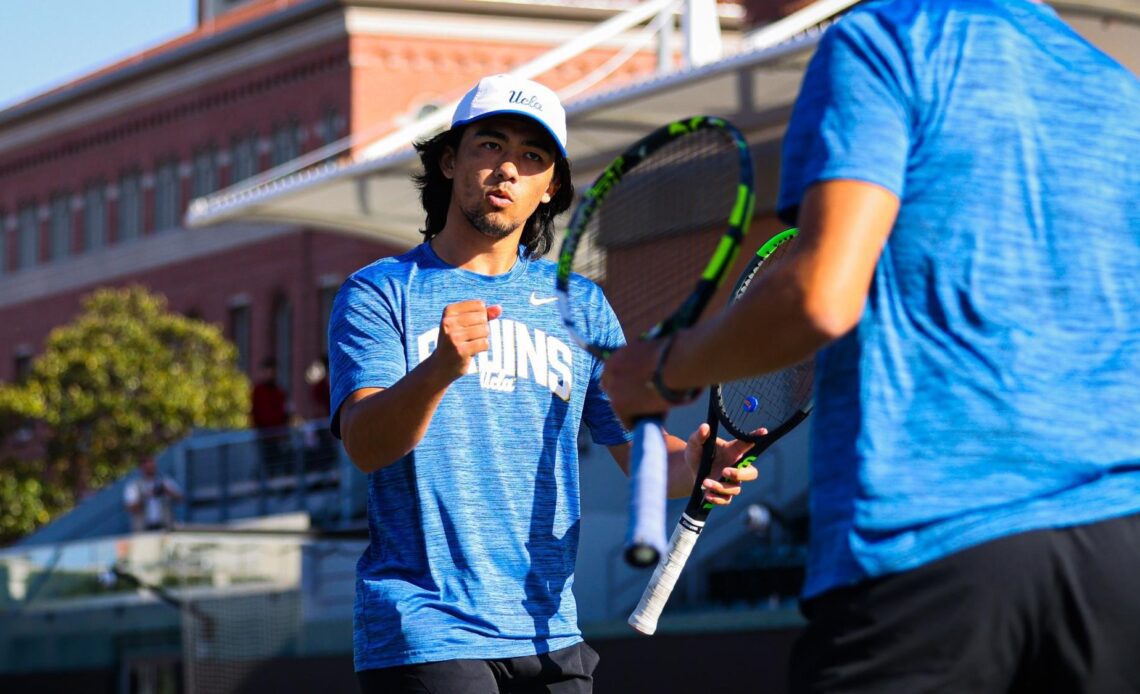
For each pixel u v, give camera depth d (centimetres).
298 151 8419
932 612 513
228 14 10088
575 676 883
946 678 513
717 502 809
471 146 897
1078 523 516
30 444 8019
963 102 535
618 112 3322
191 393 7781
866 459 528
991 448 524
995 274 531
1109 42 2781
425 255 916
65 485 7769
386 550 878
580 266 888
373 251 8088
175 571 3441
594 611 3184
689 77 3094
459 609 855
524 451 881
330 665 3256
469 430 873
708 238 782
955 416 526
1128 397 534
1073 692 521
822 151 520
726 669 2636
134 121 9506
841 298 498
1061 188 541
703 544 3161
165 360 7894
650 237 808
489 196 888
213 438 4819
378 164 3903
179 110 9181
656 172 798
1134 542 519
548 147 899
